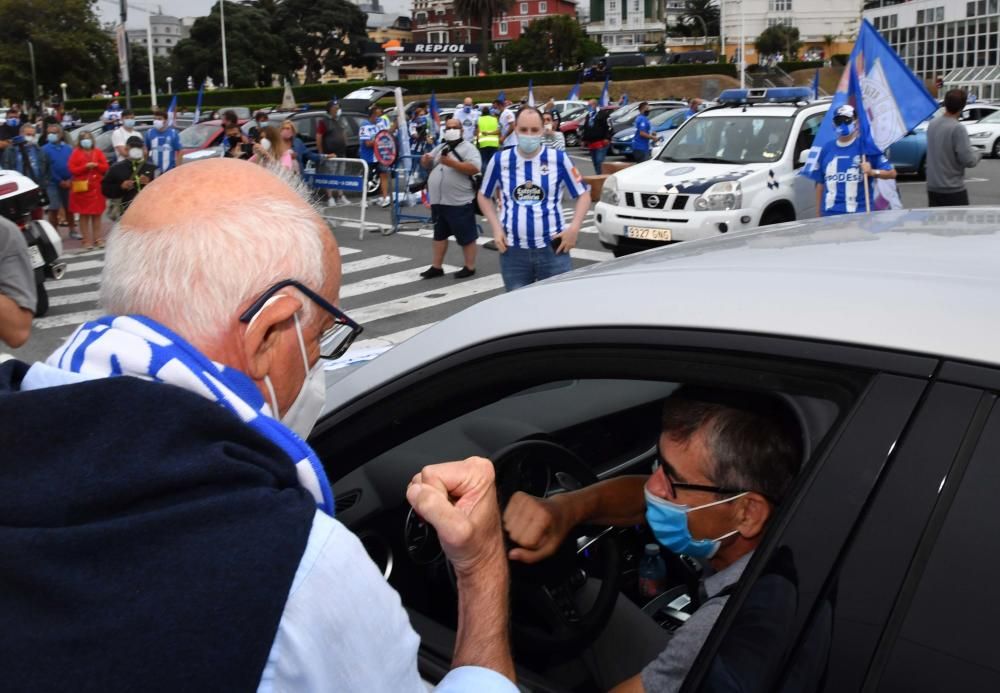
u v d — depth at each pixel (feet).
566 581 6.56
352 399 6.02
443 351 5.65
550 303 5.36
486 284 31.60
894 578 3.43
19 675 2.63
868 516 3.56
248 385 3.39
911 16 293.43
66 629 2.67
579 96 170.91
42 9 213.87
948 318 3.90
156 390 2.99
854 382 3.91
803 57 282.36
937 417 3.59
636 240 31.24
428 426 5.99
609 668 6.55
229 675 2.68
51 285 34.42
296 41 326.44
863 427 3.73
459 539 3.82
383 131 43.09
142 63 329.93
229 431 3.05
